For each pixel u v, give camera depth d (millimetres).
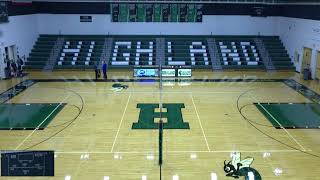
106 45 26250
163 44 26406
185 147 11398
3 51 21609
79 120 14109
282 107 15938
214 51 25875
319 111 15367
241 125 13578
